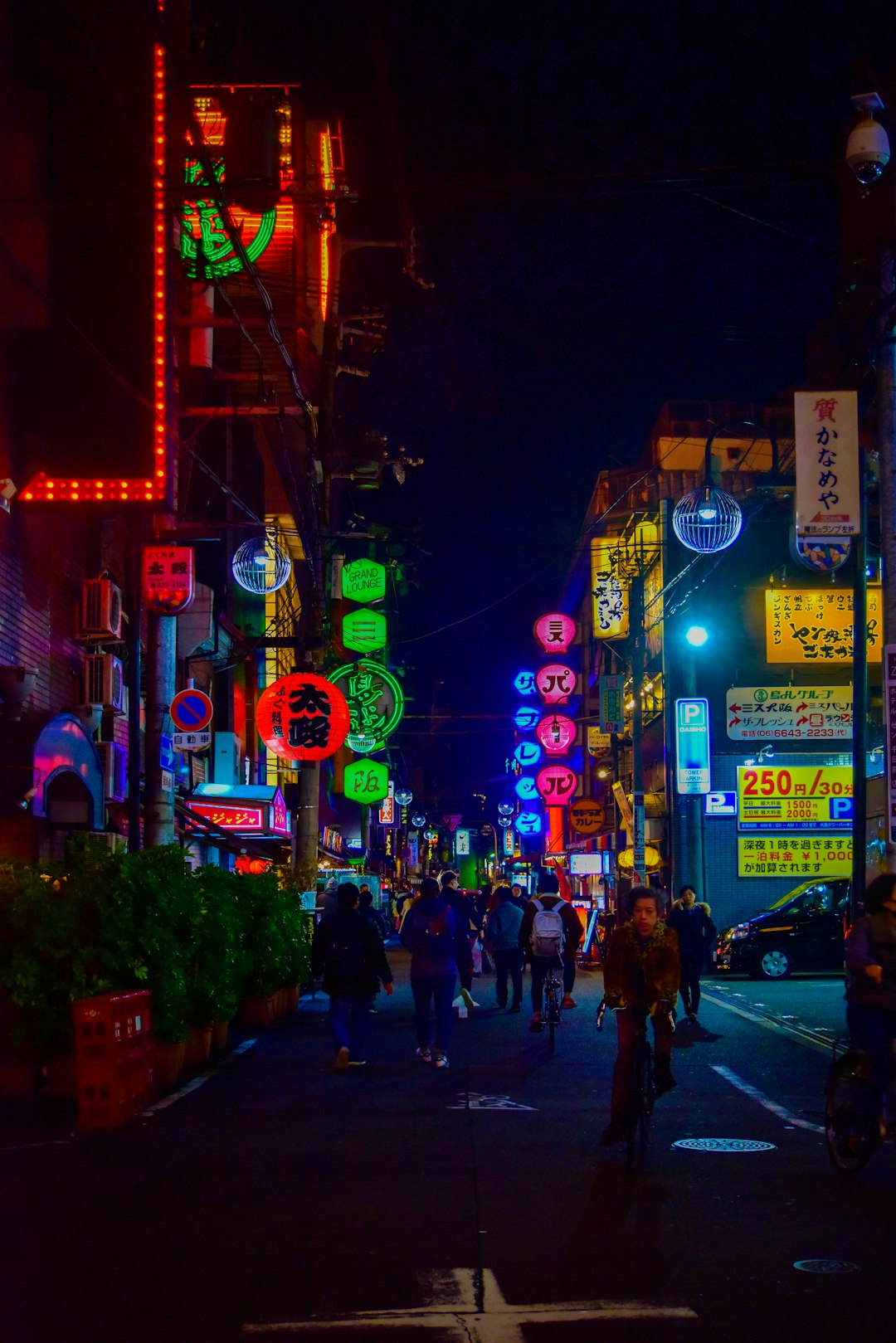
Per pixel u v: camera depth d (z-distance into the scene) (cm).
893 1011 789
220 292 1905
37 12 1609
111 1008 947
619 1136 830
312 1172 787
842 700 3048
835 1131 789
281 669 3850
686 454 3831
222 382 2862
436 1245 624
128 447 1560
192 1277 574
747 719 3056
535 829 5647
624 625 3816
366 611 3234
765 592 3053
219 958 1288
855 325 1648
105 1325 511
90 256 1593
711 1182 762
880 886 812
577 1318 518
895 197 1444
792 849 3045
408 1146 872
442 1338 495
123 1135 912
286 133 2878
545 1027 1650
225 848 2581
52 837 1666
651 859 3008
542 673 3531
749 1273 578
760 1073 1226
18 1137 903
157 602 1555
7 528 1527
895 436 1415
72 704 1797
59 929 1032
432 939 1300
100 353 1555
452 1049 1437
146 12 1178
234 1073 1241
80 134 1608
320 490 2339
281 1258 602
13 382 1545
